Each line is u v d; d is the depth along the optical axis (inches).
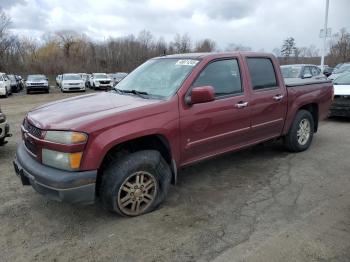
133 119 143.4
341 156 234.1
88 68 2362.2
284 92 215.8
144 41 2486.5
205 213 153.6
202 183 188.4
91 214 154.3
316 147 256.8
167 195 172.9
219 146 180.7
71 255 124.2
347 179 191.8
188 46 2429.9
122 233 138.2
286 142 235.9
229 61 185.5
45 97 911.7
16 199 170.1
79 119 137.3
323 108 258.7
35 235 137.7
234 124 183.8
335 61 1829.5
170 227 141.9
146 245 129.5
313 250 123.6
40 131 138.5
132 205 148.9
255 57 200.8
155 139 158.2
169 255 123.0
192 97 156.0
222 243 129.6
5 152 253.4
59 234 138.3
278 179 192.9
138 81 185.8
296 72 543.2
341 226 139.9
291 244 127.6
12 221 148.5
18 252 126.3
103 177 143.7
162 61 191.6
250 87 192.9
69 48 2876.5
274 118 210.8
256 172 204.5
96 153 133.7
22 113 516.7
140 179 149.2
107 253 125.0
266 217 148.7
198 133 166.9
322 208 156.3
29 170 140.7
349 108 349.1
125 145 153.0
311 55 2034.9
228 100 178.7
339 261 117.3
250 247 126.4
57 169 135.0
